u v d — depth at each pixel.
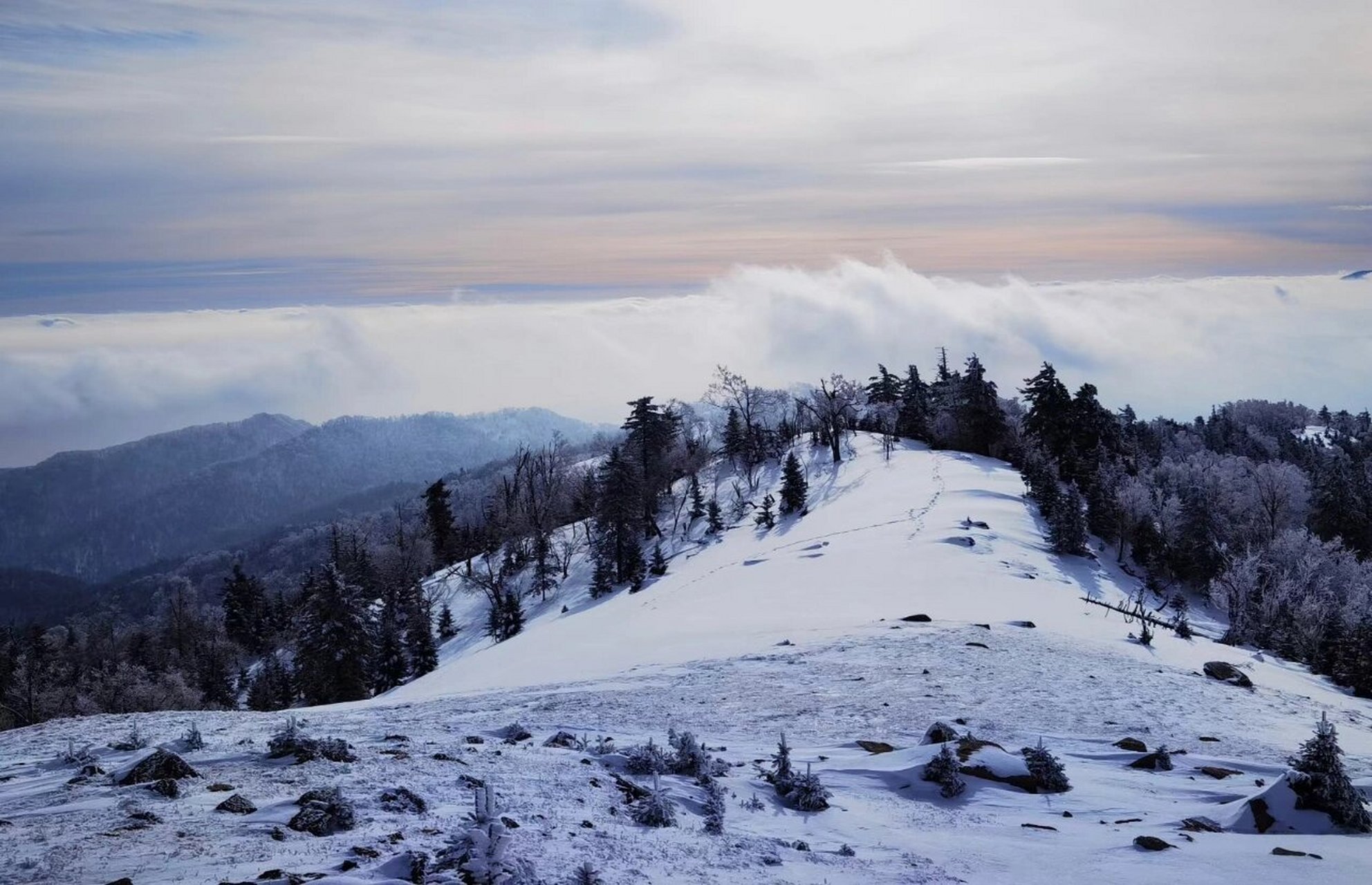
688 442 129.12
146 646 129.88
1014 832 16.59
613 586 88.25
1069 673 33.00
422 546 132.25
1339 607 63.34
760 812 17.50
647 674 35.16
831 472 103.69
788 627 45.78
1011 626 43.31
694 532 99.19
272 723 27.39
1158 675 34.12
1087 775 20.81
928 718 26.27
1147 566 79.94
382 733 23.95
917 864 14.62
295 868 11.38
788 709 27.84
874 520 78.44
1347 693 39.41
